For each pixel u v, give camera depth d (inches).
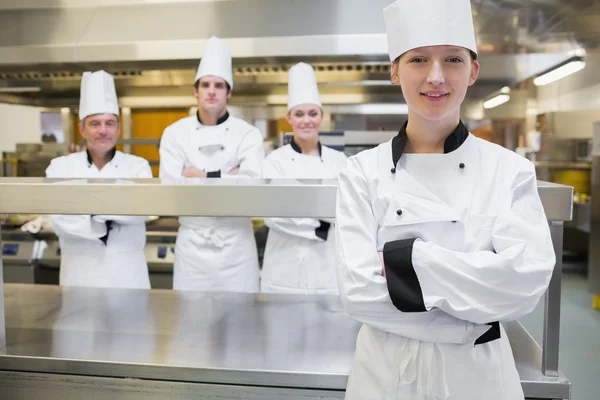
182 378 40.7
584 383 84.7
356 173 33.7
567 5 94.9
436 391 31.1
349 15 99.2
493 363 31.6
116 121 83.7
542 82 146.6
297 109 84.6
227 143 83.0
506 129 168.4
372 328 33.8
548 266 28.9
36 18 107.2
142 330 48.7
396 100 155.9
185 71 129.9
